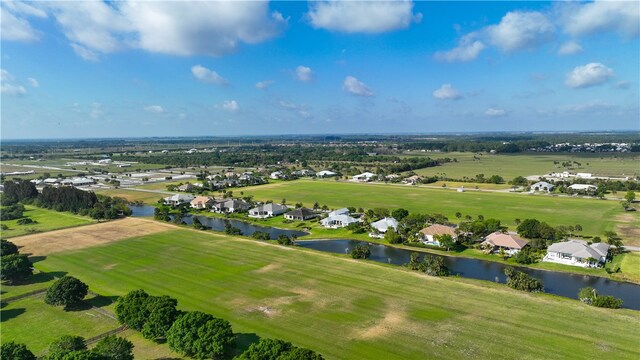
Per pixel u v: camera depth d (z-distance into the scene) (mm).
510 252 85062
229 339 44750
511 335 49688
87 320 55000
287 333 50812
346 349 46938
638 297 63062
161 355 46031
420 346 47438
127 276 72000
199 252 87000
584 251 78312
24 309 58656
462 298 61188
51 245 93062
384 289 65000
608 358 44344
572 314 55344
